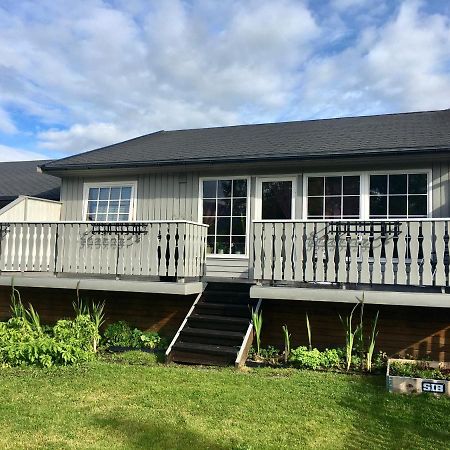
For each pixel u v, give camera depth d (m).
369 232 6.89
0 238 9.12
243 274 9.50
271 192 9.48
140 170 10.16
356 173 8.81
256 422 4.72
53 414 4.82
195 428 4.54
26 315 8.86
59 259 8.72
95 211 10.76
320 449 4.13
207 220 9.89
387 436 4.44
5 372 6.34
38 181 14.31
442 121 10.33
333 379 6.26
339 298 7.04
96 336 7.89
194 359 7.07
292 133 11.24
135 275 8.27
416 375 6.28
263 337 8.08
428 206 8.29
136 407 5.07
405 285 6.96
